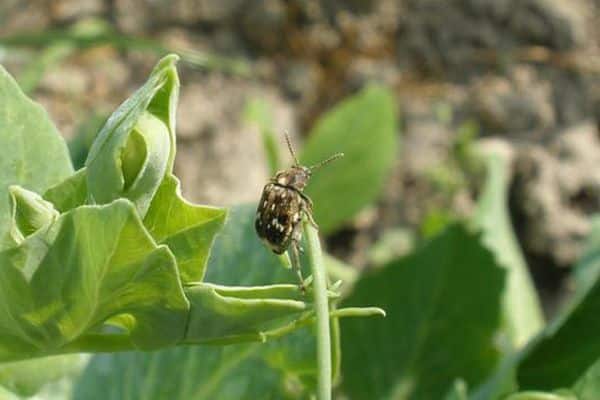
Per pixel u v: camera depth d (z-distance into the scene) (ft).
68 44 0.63
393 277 0.48
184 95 0.94
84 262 0.29
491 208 0.61
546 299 0.90
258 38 0.97
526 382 0.41
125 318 0.30
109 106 0.94
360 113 0.62
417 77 0.97
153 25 0.96
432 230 0.64
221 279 0.37
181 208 0.29
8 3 0.95
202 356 0.39
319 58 0.98
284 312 0.29
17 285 0.29
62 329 0.30
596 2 0.97
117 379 0.40
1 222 0.33
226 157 0.93
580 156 0.92
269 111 0.75
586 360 0.40
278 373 0.38
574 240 0.90
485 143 0.94
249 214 0.38
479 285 0.48
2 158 0.33
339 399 0.48
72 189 0.30
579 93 0.95
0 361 0.31
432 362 0.48
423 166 0.94
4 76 0.33
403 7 0.98
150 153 0.28
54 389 0.40
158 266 0.28
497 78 0.96
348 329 0.48
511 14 0.97
